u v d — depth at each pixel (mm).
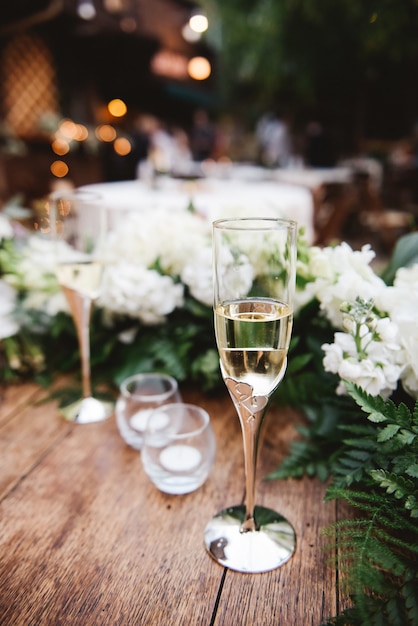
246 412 443
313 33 4070
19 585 439
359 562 398
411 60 3734
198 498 525
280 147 4129
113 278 680
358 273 583
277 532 473
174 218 737
